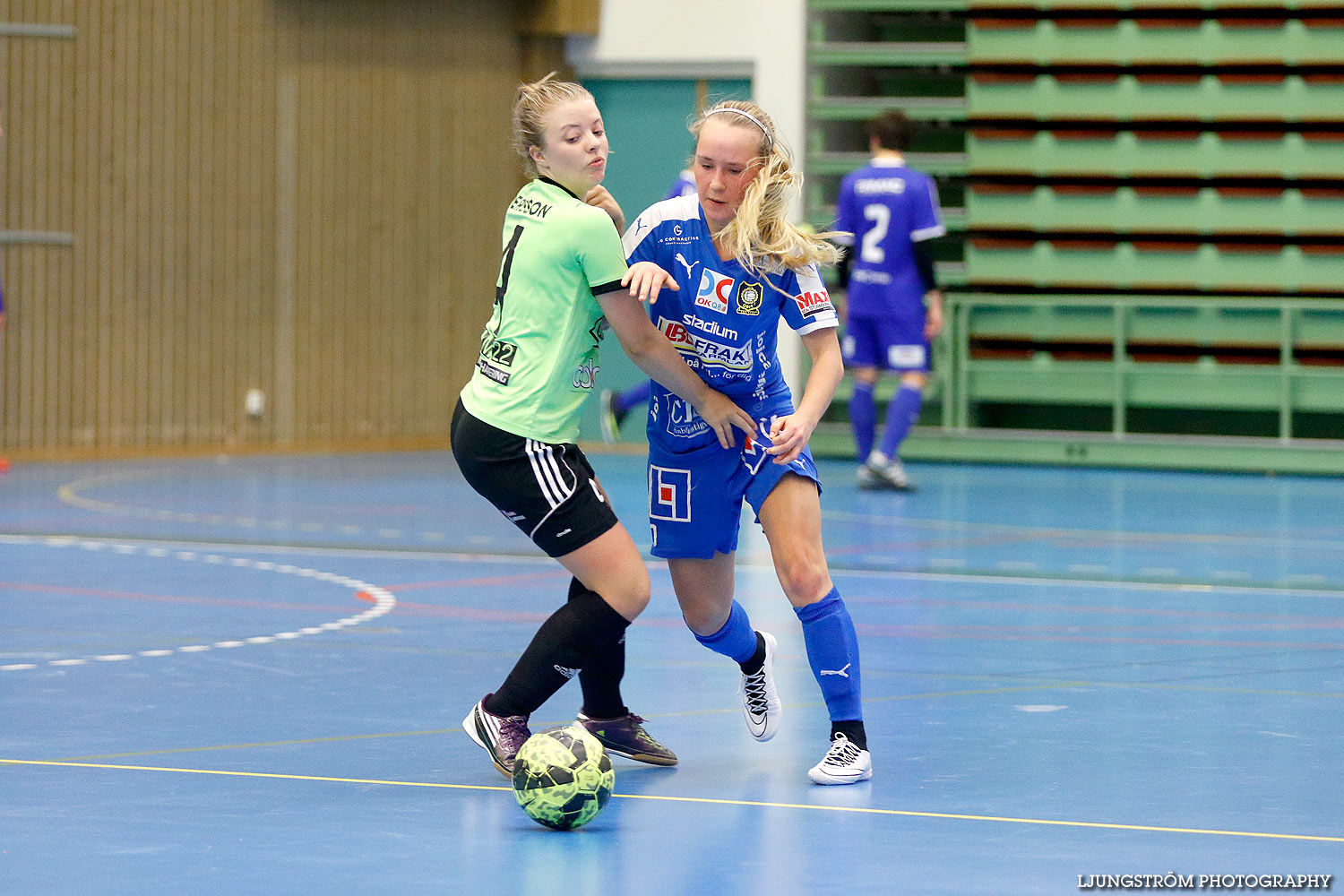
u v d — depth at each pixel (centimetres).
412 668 1376
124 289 3509
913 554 2170
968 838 879
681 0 3806
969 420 3744
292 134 3656
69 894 764
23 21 3359
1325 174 3522
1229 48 3550
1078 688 1311
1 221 3366
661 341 1012
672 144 3878
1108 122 3662
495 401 1012
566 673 1018
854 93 3934
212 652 1444
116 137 3472
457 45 3825
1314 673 1380
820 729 1170
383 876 802
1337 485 3231
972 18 3662
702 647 1495
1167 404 3603
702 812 940
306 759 1059
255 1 3597
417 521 2498
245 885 783
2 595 1762
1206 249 3591
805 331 1051
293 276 3684
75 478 3088
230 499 2769
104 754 1063
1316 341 3512
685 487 1055
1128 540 2325
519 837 881
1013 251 3684
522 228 1021
